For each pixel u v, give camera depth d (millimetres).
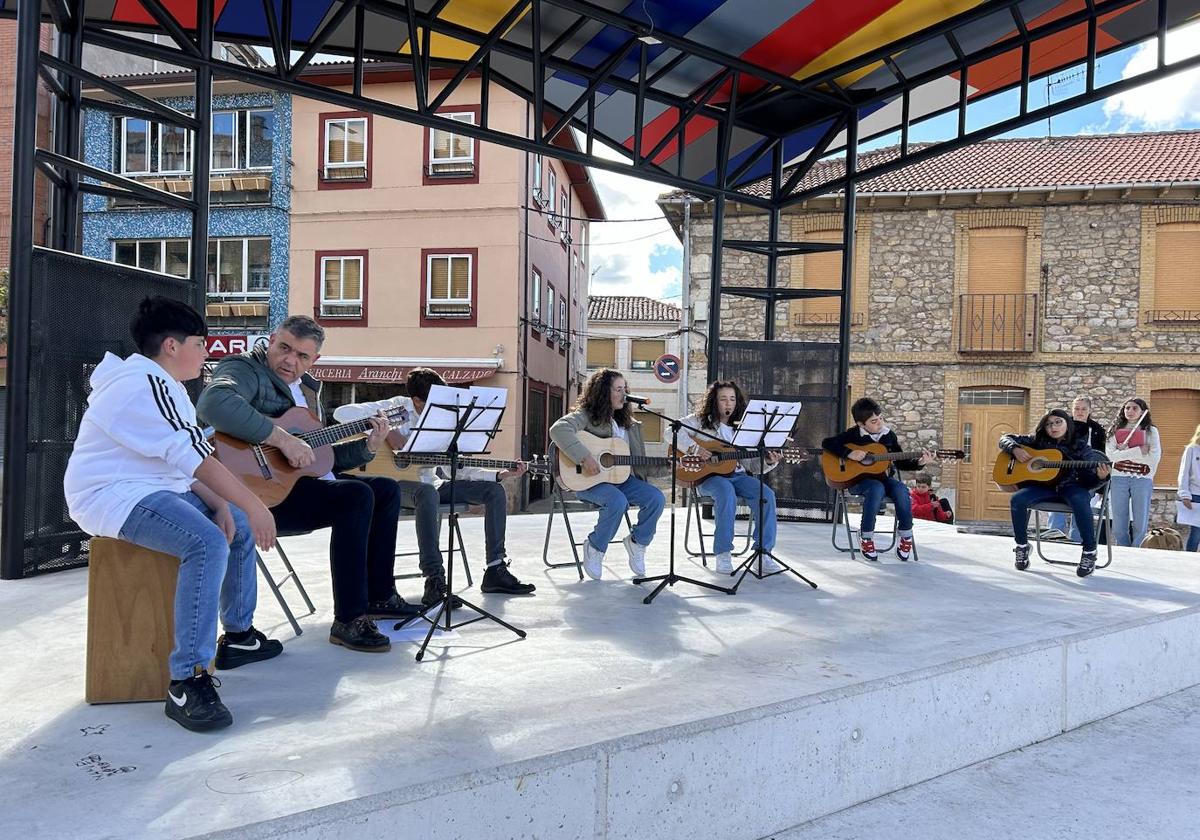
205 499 2600
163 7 5066
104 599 2447
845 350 8016
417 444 3410
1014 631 3594
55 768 1976
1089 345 14883
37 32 4410
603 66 6637
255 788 1851
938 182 15289
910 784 2721
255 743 2141
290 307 16422
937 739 2807
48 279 4500
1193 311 14594
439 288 16125
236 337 16281
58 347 4578
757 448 4941
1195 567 5793
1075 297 14898
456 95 15969
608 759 2029
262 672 2838
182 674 2281
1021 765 2922
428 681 2740
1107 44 6402
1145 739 3211
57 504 4613
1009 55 6578
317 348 3387
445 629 3486
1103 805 2559
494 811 1853
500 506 4355
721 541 5039
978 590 4707
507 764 1900
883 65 6895
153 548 2377
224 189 16516
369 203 16234
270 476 3072
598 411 4730
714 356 7855
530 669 2904
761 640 3389
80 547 4773
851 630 3598
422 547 4004
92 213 16750
